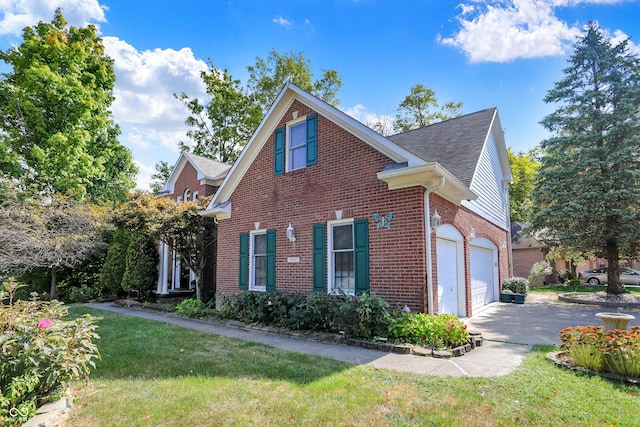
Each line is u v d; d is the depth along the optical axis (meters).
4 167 17.25
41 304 4.88
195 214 13.34
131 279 15.29
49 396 4.09
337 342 7.44
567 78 16.95
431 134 14.28
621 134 15.62
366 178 8.84
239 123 30.19
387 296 8.14
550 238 17.69
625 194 14.70
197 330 8.96
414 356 6.32
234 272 11.90
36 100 17.62
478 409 4.03
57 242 14.52
